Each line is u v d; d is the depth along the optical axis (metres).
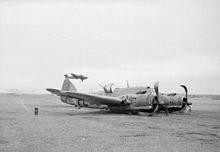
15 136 9.54
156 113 21.50
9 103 36.97
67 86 29.11
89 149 7.50
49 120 14.91
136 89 21.00
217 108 29.58
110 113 20.86
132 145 8.06
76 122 14.02
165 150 7.41
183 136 9.77
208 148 7.68
